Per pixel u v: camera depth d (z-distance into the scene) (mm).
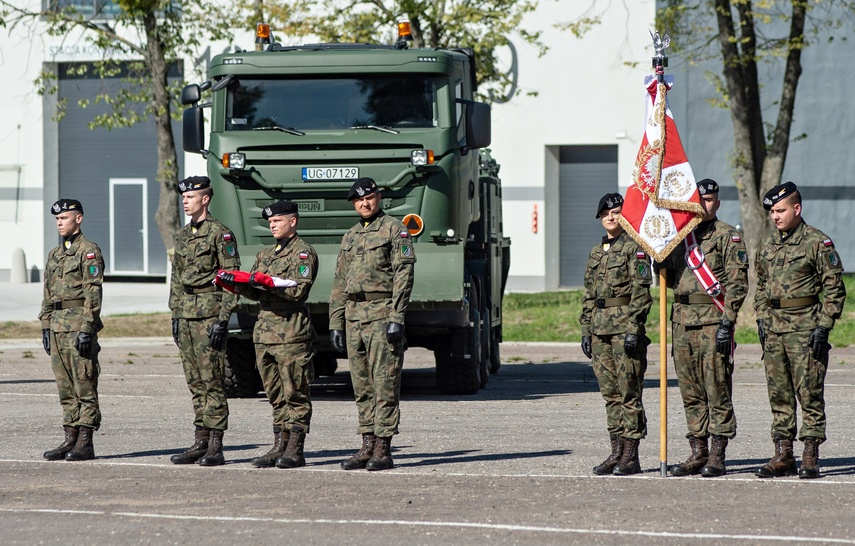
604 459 20719
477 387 31109
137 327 51875
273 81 29297
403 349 19969
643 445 22422
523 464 20234
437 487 18172
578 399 30125
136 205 76812
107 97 57438
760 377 35531
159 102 54062
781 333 18734
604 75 68438
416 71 28953
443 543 14602
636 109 68312
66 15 57625
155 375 36156
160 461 20656
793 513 16141
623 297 19172
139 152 76562
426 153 28156
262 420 26047
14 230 76875
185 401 29547
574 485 18281
